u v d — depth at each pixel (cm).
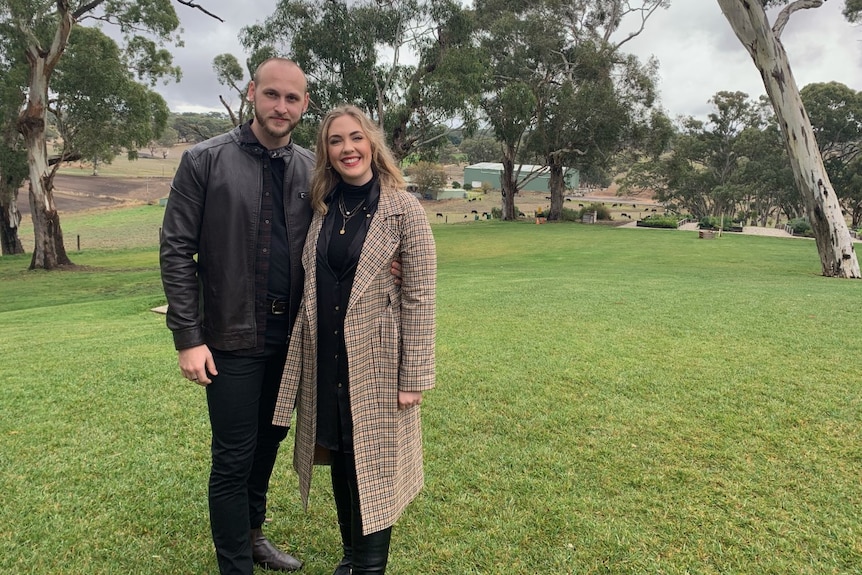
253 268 198
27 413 396
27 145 2241
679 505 273
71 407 409
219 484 203
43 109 2231
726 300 838
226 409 200
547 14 3472
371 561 199
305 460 207
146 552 241
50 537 249
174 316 192
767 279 1234
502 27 3272
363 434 195
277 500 285
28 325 916
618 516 266
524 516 267
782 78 1374
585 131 3588
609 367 488
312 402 201
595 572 227
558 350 550
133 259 2653
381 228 194
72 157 2470
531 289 1020
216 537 206
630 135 3562
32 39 2109
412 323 196
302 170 208
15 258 2766
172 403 416
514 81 3256
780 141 4931
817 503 272
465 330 655
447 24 2206
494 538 250
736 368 477
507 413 390
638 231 3312
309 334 197
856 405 388
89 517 265
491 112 3259
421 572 229
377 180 200
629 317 713
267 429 222
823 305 783
